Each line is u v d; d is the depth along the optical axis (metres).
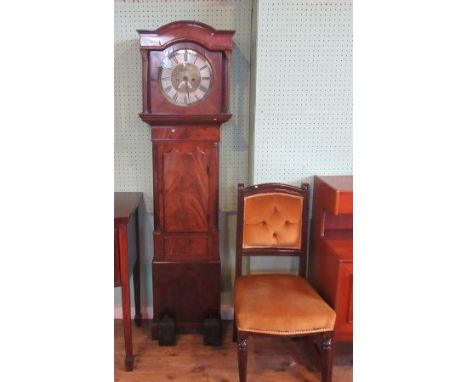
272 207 1.96
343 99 1.99
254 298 1.72
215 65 1.87
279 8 1.87
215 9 2.05
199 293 2.09
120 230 1.75
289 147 2.03
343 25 1.90
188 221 2.01
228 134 2.20
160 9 2.04
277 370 1.93
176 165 1.95
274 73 1.94
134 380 1.85
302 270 2.01
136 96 2.13
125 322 1.86
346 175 2.06
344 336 1.73
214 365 1.97
